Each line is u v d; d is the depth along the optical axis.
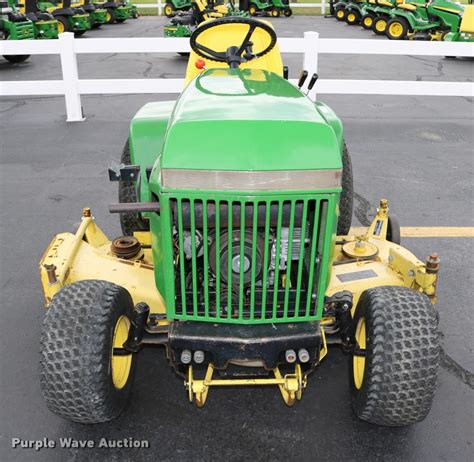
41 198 5.51
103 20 20.66
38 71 12.20
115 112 8.61
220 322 2.44
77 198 5.51
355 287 2.93
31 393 3.03
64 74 7.90
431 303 2.54
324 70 12.11
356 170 6.29
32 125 7.93
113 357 2.61
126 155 4.12
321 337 2.45
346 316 2.59
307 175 2.16
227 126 2.17
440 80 11.21
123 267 3.09
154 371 3.18
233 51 3.65
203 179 2.15
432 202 5.46
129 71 12.10
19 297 3.89
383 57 14.09
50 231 4.84
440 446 2.68
